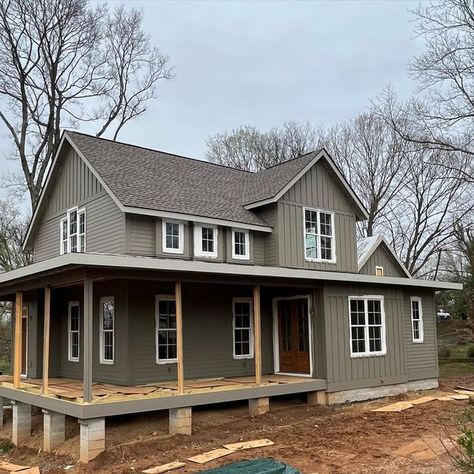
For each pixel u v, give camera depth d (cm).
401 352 1653
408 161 3481
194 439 1058
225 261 1488
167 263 1062
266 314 1591
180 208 1398
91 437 961
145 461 933
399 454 899
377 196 3634
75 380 1444
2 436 1323
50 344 1562
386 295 1638
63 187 1644
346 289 1511
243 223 1512
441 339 3369
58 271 1052
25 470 984
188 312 1398
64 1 2428
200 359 1406
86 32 2552
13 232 2997
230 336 1487
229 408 1306
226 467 812
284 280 1352
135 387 1230
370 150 3644
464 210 3225
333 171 1745
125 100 2791
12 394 1264
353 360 1491
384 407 1405
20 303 1296
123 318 1293
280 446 989
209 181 1738
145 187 1437
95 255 969
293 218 1623
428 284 1738
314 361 1438
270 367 1567
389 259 2078
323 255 1705
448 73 2198
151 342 1317
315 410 1329
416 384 1728
